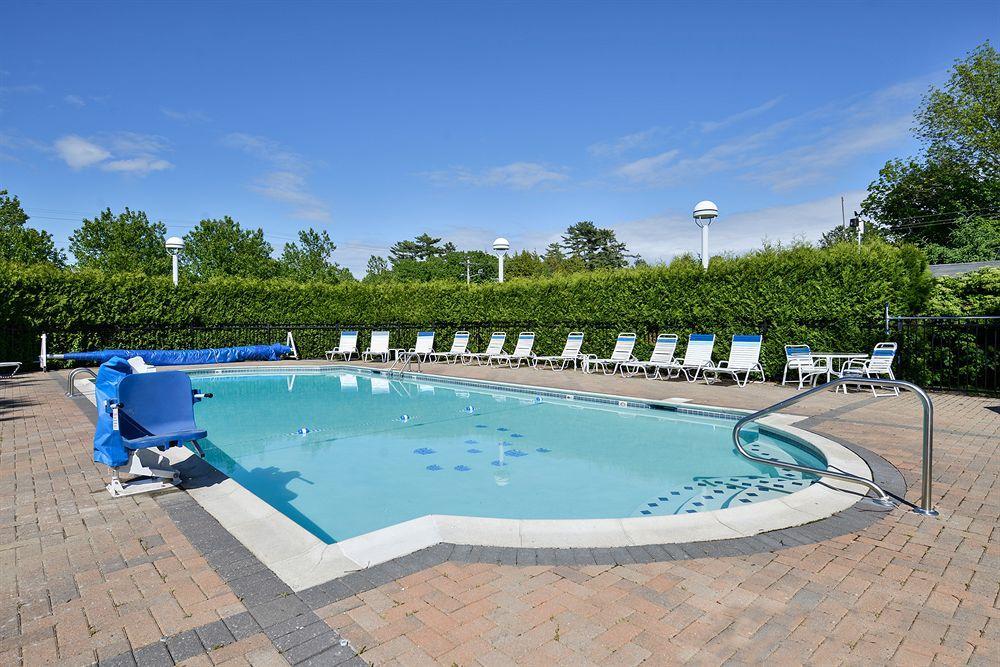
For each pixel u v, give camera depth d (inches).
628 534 128.7
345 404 391.2
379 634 89.0
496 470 224.5
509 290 659.4
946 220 1135.6
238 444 270.7
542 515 174.2
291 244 1539.1
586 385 431.8
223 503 154.2
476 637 88.1
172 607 98.2
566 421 321.7
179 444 163.5
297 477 216.2
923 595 102.0
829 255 417.4
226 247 1438.2
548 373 529.7
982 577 109.0
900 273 390.6
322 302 759.7
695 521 136.3
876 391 374.6
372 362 684.1
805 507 147.3
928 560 117.0
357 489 201.3
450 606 98.1
